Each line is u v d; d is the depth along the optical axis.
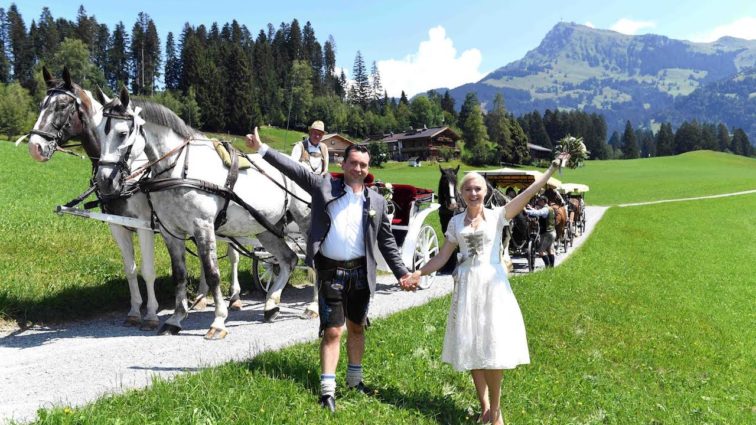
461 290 5.32
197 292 10.55
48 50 139.62
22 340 7.54
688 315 11.79
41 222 15.09
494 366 5.04
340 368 6.24
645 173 100.75
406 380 6.17
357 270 5.38
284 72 157.50
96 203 8.55
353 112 153.88
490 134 151.50
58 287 9.51
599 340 8.93
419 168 100.38
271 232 8.91
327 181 5.47
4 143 41.59
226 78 120.69
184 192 7.78
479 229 5.33
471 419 5.53
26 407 5.18
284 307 10.08
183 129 8.12
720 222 39.84
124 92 7.39
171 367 6.44
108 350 7.13
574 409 6.20
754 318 12.84
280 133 122.75
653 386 7.44
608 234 28.81
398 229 11.83
